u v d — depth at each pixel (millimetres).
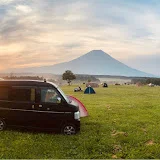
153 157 10922
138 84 103875
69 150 11539
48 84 14281
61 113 13969
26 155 10742
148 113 22891
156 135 14367
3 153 10883
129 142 12961
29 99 14156
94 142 12641
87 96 43344
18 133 13938
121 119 19375
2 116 14320
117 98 38844
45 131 14281
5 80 14758
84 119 19031
